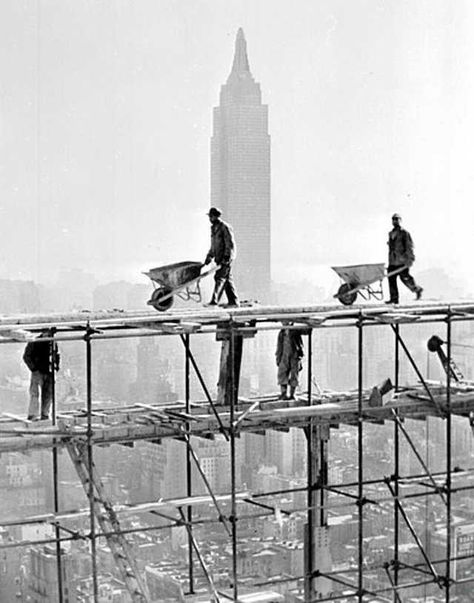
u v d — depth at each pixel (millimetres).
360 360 24875
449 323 25688
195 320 23031
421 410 26297
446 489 25672
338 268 25797
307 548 27156
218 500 24609
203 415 24234
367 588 30688
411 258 26703
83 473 22234
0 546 21516
